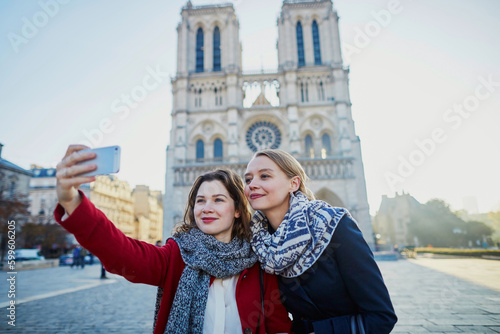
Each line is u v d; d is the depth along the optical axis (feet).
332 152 192.44
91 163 6.22
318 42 217.56
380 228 354.74
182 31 212.84
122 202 269.44
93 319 32.45
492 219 276.00
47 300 45.96
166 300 8.70
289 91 200.03
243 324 8.39
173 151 194.70
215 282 9.05
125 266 7.77
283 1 218.79
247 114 201.36
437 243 251.80
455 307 32.73
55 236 166.71
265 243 9.27
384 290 7.95
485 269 77.25
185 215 10.93
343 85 202.18
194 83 207.00
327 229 8.51
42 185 220.84
